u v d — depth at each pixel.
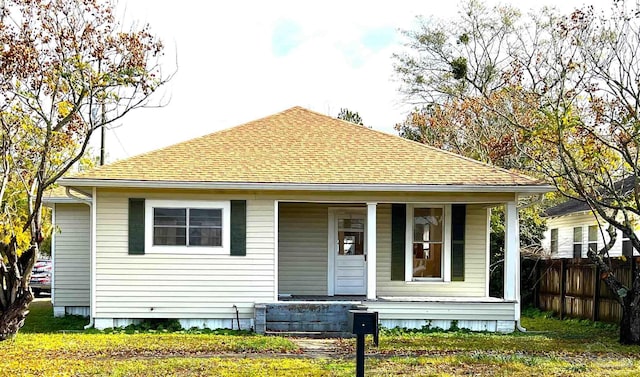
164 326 16.55
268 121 20.19
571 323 19.86
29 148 14.07
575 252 26.64
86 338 14.85
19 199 15.11
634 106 16.23
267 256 16.73
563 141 15.93
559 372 11.20
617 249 22.61
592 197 15.54
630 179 21.81
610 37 16.31
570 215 26.23
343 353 13.31
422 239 18.69
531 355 13.18
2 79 13.71
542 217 27.66
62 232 20.41
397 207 18.59
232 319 16.61
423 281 18.55
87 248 20.45
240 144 18.61
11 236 13.77
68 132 14.28
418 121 35.62
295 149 18.48
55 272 20.34
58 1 14.09
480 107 31.00
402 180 16.92
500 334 16.52
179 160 17.41
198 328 16.53
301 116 20.64
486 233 18.78
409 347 14.10
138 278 16.48
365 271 19.31
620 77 16.06
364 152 18.55
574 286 20.50
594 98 16.48
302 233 19.31
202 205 16.69
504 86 32.22
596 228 24.47
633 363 12.23
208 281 16.62
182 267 16.58
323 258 19.30
